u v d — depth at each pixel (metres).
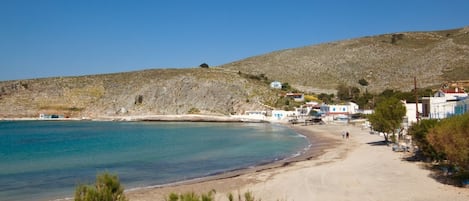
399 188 25.75
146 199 26.11
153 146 64.38
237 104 160.00
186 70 199.25
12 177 36.59
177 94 173.25
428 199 22.59
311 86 195.12
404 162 35.75
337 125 106.75
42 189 31.11
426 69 191.38
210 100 165.50
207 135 87.31
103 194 10.37
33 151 59.84
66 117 179.62
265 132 92.88
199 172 38.00
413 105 69.19
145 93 179.75
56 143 73.50
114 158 49.56
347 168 34.47
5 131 110.69
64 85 198.62
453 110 55.59
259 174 34.22
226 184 30.47
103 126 133.50
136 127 125.44
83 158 50.16
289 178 31.20
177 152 55.12
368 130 81.31
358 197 24.09
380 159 38.75
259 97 160.88
